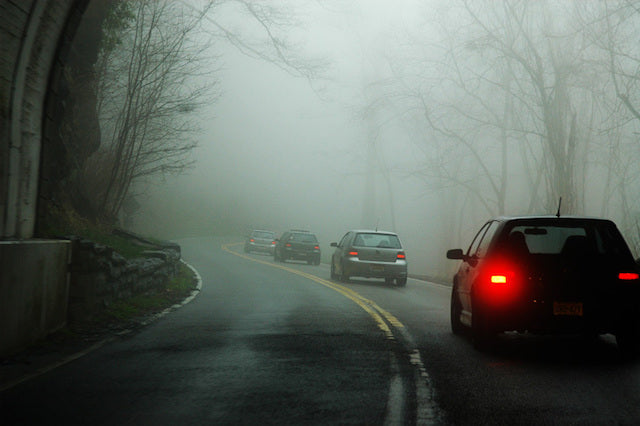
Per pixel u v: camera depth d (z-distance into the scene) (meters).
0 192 8.27
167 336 9.16
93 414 5.05
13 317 7.19
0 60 8.17
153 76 19.86
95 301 10.16
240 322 10.78
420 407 5.30
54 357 7.43
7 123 8.43
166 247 20.09
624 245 7.73
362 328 10.15
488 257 7.99
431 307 13.77
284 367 6.95
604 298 7.52
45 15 8.80
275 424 4.79
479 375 6.59
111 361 7.25
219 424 4.78
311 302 14.38
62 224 15.22
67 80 16.55
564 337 9.49
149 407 5.27
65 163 16.45
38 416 4.99
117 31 19.55
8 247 6.93
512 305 7.60
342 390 5.89
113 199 21.72
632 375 6.62
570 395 5.73
